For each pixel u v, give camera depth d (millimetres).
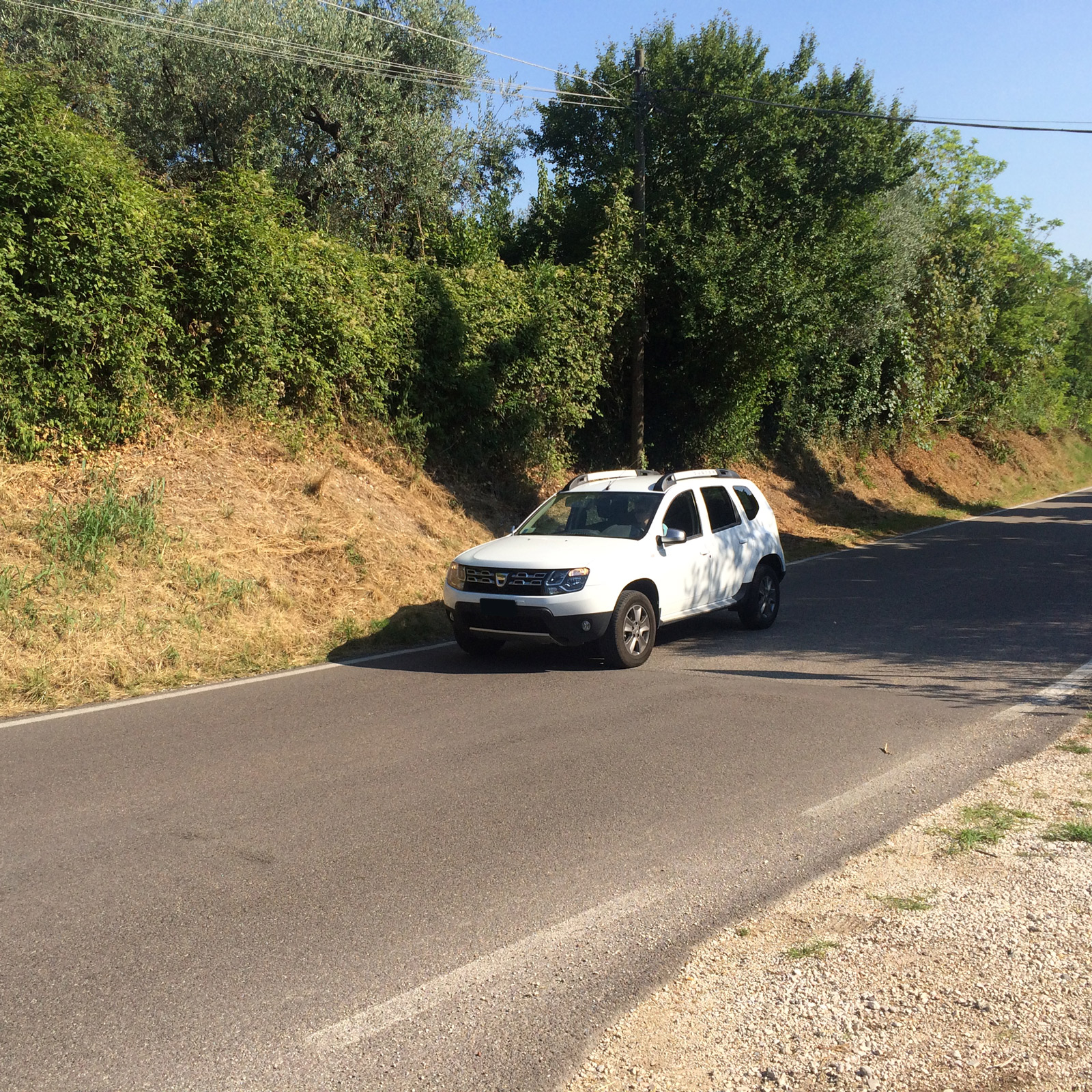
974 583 14859
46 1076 3182
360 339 14617
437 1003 3598
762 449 26094
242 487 12648
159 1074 3191
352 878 4684
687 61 21781
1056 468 43562
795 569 17188
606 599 9227
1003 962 3678
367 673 9320
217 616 10195
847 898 4332
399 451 15602
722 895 4449
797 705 7875
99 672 8727
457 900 4438
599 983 3711
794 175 21891
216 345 13453
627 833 5199
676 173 21594
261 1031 3422
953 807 5422
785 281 19703
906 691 8305
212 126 21828
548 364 17688
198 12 20578
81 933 4156
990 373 38656
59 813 5590
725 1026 3371
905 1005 3424
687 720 7461
